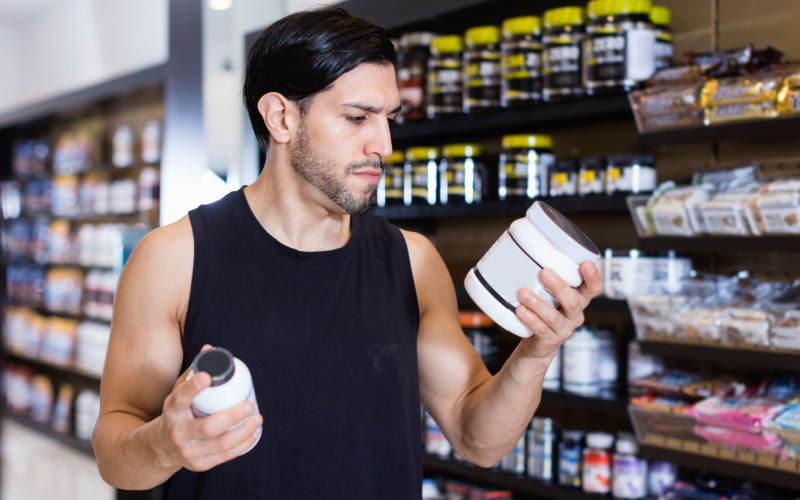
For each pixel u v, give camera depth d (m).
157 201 4.84
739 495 2.00
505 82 2.40
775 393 1.92
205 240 1.18
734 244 1.86
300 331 1.17
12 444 5.43
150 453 0.93
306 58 1.10
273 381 1.15
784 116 1.78
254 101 1.21
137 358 1.14
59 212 5.76
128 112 5.52
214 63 3.22
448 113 2.55
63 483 4.53
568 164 2.31
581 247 1.04
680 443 1.98
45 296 5.92
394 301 1.24
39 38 6.06
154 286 1.15
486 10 2.55
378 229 1.30
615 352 2.35
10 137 6.54
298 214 1.20
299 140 1.14
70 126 6.14
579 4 2.47
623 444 2.22
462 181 2.55
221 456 0.88
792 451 1.76
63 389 5.54
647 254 2.13
